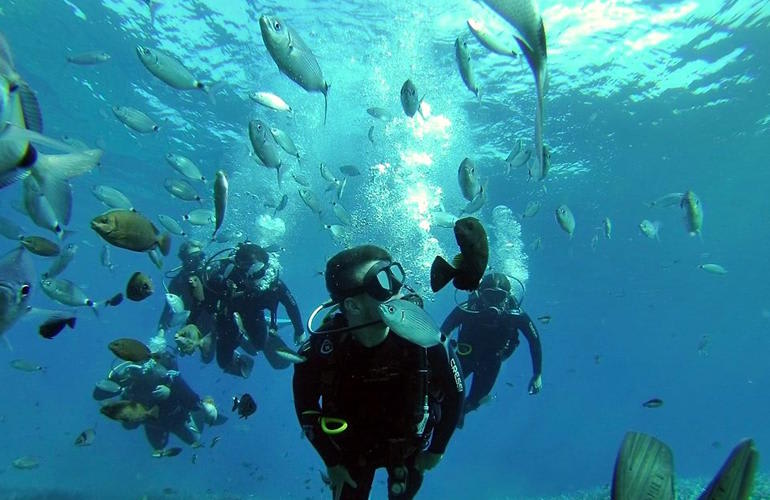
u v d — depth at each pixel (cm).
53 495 1628
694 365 8919
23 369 897
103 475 2495
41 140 189
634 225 2572
